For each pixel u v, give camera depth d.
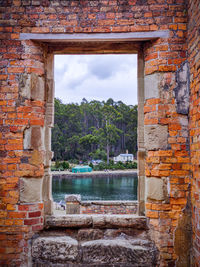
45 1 2.74
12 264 2.59
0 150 2.67
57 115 41.19
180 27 2.68
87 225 2.82
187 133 2.62
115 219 2.80
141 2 2.71
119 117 42.22
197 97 2.35
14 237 2.61
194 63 2.44
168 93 2.66
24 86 2.72
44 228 2.80
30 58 2.74
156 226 2.59
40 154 2.75
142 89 2.96
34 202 2.68
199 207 2.28
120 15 2.71
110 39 2.74
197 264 2.32
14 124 2.69
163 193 2.59
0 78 2.72
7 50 2.74
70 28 2.71
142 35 2.69
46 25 2.73
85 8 2.73
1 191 2.65
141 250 2.55
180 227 2.54
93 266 2.57
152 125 2.69
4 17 2.75
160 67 2.68
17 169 2.66
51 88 3.02
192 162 2.49
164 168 2.61
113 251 2.57
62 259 2.59
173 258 2.53
